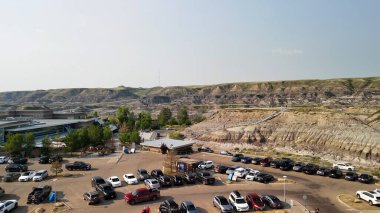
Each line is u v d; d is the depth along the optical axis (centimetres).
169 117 18388
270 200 4175
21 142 7681
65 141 8156
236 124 11594
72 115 15912
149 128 14700
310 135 9238
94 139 8669
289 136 9581
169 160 6469
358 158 7700
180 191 4919
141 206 4203
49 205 4253
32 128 10444
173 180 5281
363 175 5550
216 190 4978
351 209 4106
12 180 5522
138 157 7856
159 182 5172
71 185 5244
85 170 6353
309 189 5066
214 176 5925
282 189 5062
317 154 8419
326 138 8831
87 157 7869
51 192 4684
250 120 11569
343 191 4956
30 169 6481
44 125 11444
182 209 3888
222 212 3925
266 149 9344
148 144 8931
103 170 6384
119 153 8462
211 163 6625
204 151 8844
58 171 5947
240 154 8069
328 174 5941
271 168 6662
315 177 5859
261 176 5494
